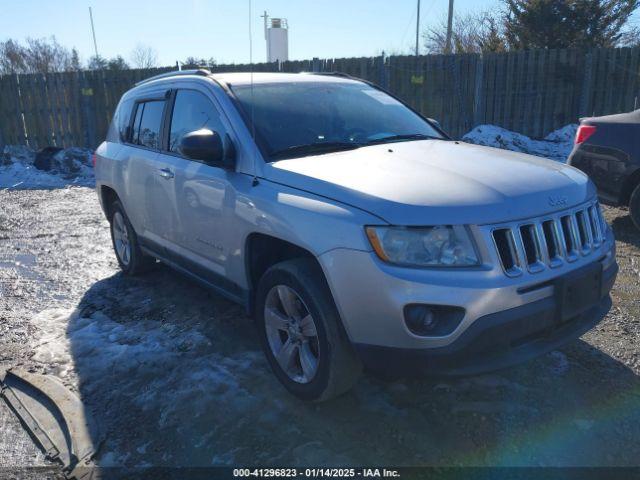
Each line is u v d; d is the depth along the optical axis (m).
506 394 3.26
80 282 5.54
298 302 3.16
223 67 13.98
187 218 4.07
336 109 4.13
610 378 3.39
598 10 16.73
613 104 11.81
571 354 3.69
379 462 2.75
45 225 7.96
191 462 2.83
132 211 5.04
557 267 2.86
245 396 3.34
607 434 2.89
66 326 4.48
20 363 3.88
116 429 3.11
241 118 3.68
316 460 2.78
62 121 14.55
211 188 3.72
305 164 3.30
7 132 14.56
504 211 2.74
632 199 6.05
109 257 6.36
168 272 5.68
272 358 3.36
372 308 2.68
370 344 2.75
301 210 2.98
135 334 4.27
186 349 3.97
